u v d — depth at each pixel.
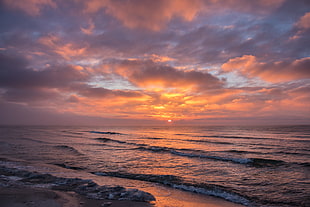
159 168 12.70
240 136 45.03
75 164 13.66
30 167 11.95
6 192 6.49
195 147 24.70
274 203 6.83
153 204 6.18
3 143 27.31
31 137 40.59
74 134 55.06
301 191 8.09
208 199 7.17
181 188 8.53
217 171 11.92
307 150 21.41
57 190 7.15
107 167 12.87
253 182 9.50
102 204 5.91
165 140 35.69
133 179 10.03
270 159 15.35
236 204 6.71
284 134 51.41
